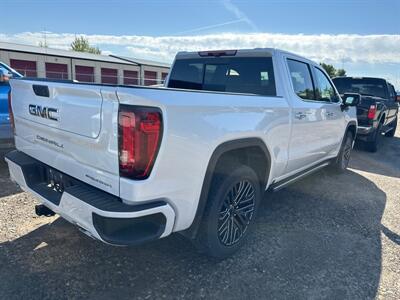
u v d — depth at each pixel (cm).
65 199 217
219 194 257
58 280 248
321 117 418
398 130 1372
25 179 271
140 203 199
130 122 189
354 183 536
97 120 203
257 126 281
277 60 346
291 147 352
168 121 200
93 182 217
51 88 236
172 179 210
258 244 316
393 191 507
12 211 354
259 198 312
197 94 225
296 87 373
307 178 550
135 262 277
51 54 3262
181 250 298
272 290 250
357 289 256
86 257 279
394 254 311
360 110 786
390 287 260
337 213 403
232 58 375
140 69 4050
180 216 225
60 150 241
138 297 235
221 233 273
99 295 235
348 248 318
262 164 314
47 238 305
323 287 256
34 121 266
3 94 493
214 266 276
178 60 430
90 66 3584
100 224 199
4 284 241
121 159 194
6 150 500
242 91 368
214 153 239
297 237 334
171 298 236
